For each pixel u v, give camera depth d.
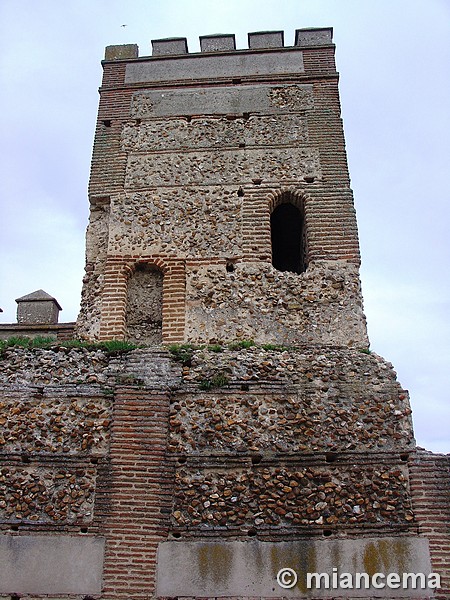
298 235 17.50
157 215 14.56
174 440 10.93
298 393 11.26
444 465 10.48
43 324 15.88
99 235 14.70
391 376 11.47
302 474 10.52
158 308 13.84
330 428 10.91
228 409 11.18
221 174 15.06
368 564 9.84
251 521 10.22
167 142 15.66
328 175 14.88
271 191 14.76
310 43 17.41
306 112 15.95
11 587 9.89
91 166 15.46
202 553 10.02
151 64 17.17
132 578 9.85
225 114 16.02
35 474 10.68
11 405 11.28
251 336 12.95
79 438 10.95
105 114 16.30
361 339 12.84
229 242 14.09
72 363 11.79
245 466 10.64
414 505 10.21
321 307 13.21
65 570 9.96
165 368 11.63
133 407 11.12
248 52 17.16
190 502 10.41
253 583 9.79
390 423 10.93
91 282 14.16
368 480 10.45
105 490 10.48
